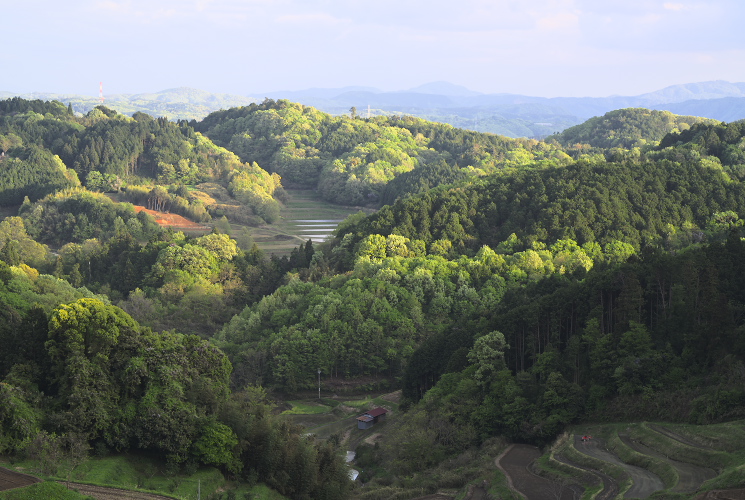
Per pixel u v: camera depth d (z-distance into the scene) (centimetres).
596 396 12006
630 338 12206
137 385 9262
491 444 11975
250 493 8862
